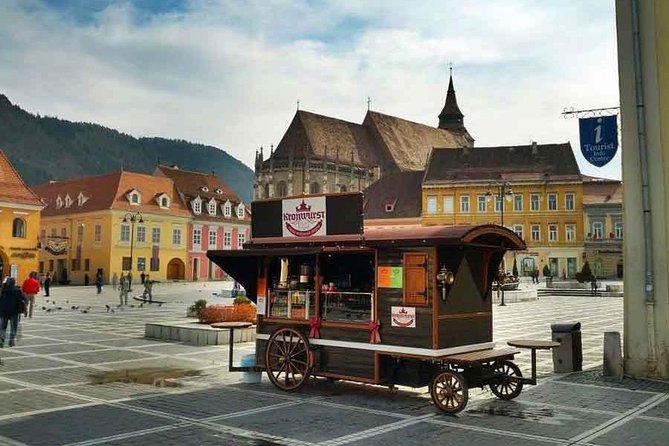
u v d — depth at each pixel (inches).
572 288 2107.5
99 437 336.8
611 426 364.5
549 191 3233.3
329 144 3946.9
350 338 448.5
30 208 2454.5
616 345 525.7
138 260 3110.2
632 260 526.0
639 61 532.1
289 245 486.9
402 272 426.0
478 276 442.3
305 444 326.0
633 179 528.7
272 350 483.8
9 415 386.9
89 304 1521.9
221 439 335.0
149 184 3280.0
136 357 637.9
